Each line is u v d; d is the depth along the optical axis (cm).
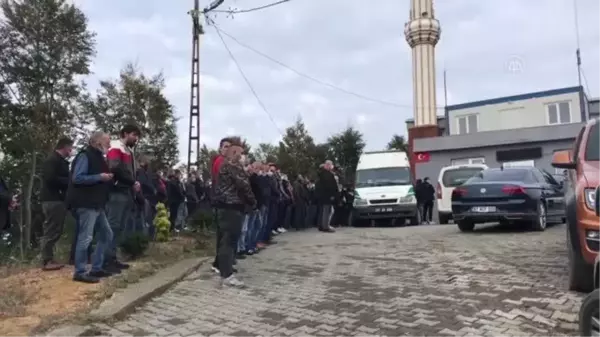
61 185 808
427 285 704
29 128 1617
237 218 752
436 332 517
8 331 537
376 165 1994
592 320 401
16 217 1399
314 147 4034
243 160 838
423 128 3744
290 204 1492
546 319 542
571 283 629
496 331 513
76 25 2012
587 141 672
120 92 2461
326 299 657
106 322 579
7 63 1938
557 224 1419
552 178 1440
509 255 889
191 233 1330
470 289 669
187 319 598
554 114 3569
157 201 1205
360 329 537
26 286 697
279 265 909
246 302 662
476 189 1244
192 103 2283
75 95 2066
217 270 840
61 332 528
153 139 2502
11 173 1533
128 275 767
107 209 803
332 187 1530
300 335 527
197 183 1488
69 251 949
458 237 1183
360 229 1628
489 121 3762
